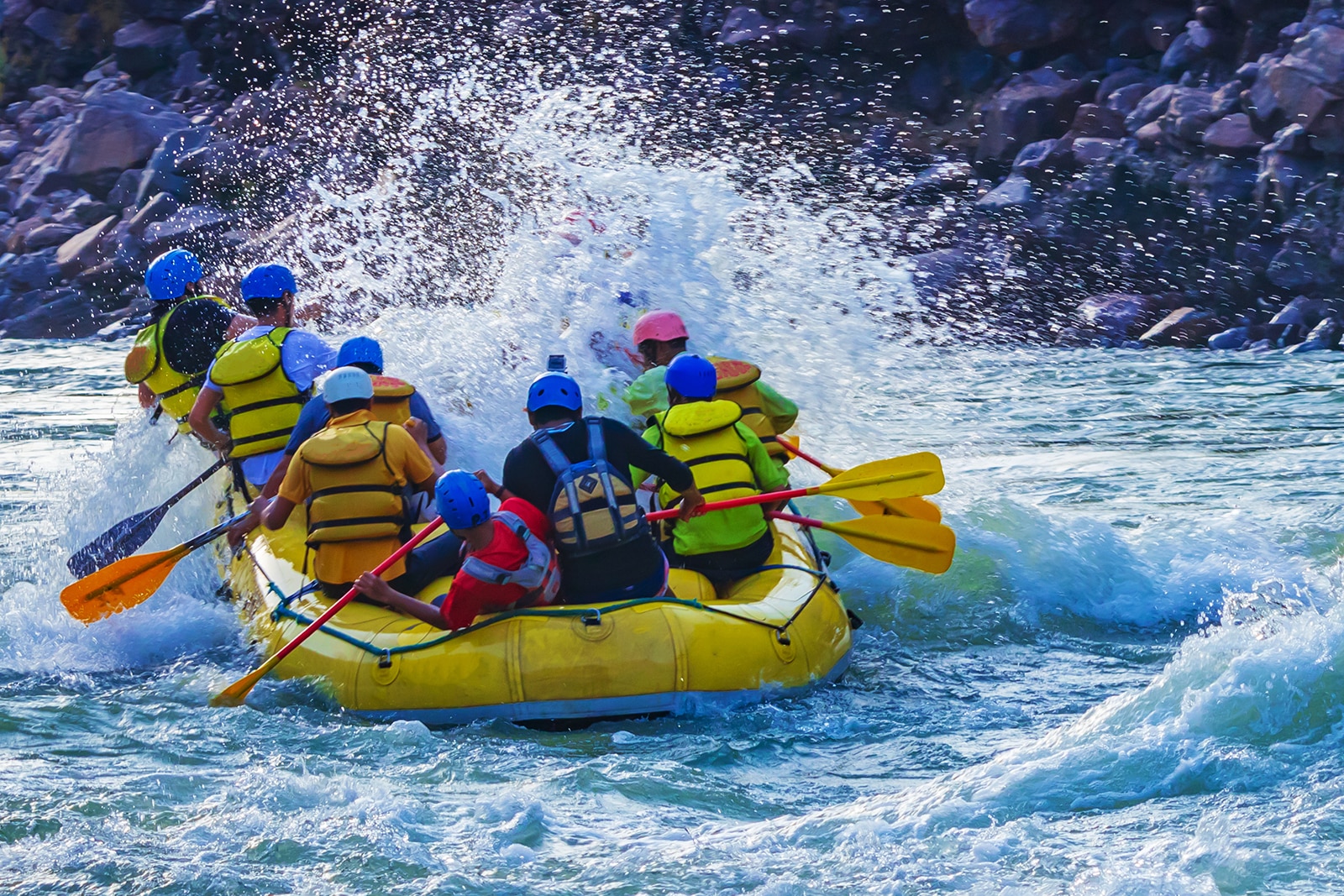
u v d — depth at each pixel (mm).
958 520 28672
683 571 22594
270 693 21109
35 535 31953
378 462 21938
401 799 16688
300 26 102062
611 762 17922
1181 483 38312
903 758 18344
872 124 91750
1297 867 13938
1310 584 26422
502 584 20031
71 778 17375
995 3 86938
